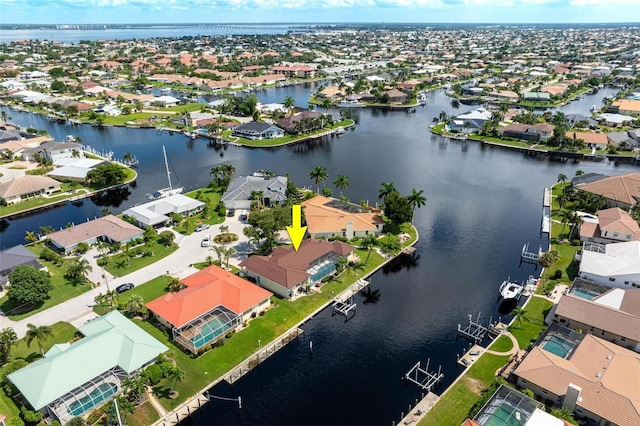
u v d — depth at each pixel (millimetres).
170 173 189250
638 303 88500
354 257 118688
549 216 142125
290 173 186375
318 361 84562
